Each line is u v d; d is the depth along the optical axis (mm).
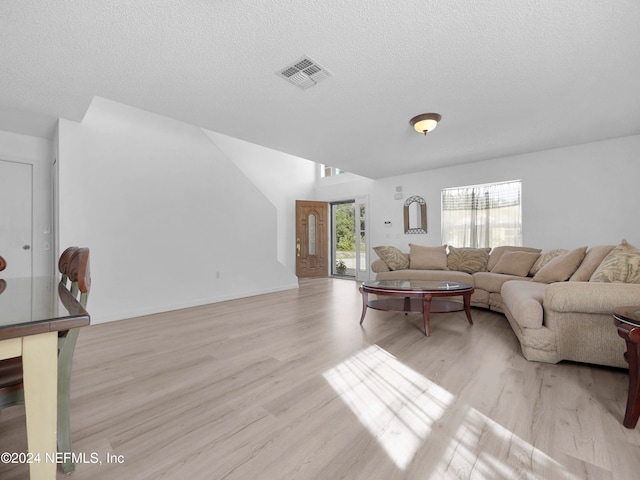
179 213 4188
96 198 3455
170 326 3273
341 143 4074
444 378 2008
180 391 1855
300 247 7305
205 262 4469
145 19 1745
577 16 1765
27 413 903
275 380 1993
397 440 1389
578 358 2146
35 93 2623
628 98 2824
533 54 2137
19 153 3555
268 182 6922
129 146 3732
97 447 1351
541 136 3855
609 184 3986
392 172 5832
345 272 7629
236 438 1409
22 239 3557
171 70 2281
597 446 1336
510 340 2779
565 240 4297
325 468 1220
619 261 2213
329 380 1988
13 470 1225
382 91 2650
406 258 5148
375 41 1979
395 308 3186
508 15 1756
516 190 4777
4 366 1127
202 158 4469
